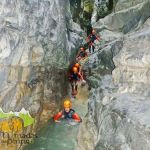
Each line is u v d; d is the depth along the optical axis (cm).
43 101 700
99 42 1363
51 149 598
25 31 604
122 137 430
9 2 559
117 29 1308
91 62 1095
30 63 619
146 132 383
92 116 631
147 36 613
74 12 1633
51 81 758
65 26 945
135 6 1176
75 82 918
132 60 569
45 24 705
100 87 712
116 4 1332
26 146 598
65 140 634
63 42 880
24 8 604
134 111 455
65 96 880
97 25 1455
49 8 740
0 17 540
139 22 1073
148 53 556
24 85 603
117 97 548
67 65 941
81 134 612
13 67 566
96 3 1650
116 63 619
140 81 554
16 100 573
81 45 1297
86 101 878
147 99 511
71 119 718
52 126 696
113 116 486
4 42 543
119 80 600
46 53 714
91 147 550
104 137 481
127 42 638
